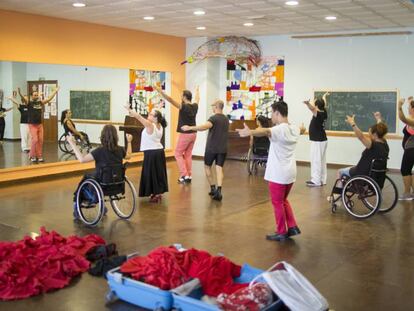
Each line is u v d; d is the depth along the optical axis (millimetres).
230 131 10969
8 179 7594
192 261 3459
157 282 3230
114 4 7152
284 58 10570
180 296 3029
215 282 3279
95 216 5641
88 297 3422
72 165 8672
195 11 7691
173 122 11094
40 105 9148
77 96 10055
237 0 6781
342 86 9961
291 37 10422
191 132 7844
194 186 7664
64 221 5406
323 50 10094
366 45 9617
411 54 9188
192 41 11117
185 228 5223
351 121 5730
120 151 5344
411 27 9109
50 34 8227
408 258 4371
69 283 3650
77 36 8695
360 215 5836
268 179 4789
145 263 3426
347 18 8188
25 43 7836
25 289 3438
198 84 11156
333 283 3752
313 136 7863
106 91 10453
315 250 4562
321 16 8031
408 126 6809
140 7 7391
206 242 4742
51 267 3709
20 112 9219
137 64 9984
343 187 5918
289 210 4871
